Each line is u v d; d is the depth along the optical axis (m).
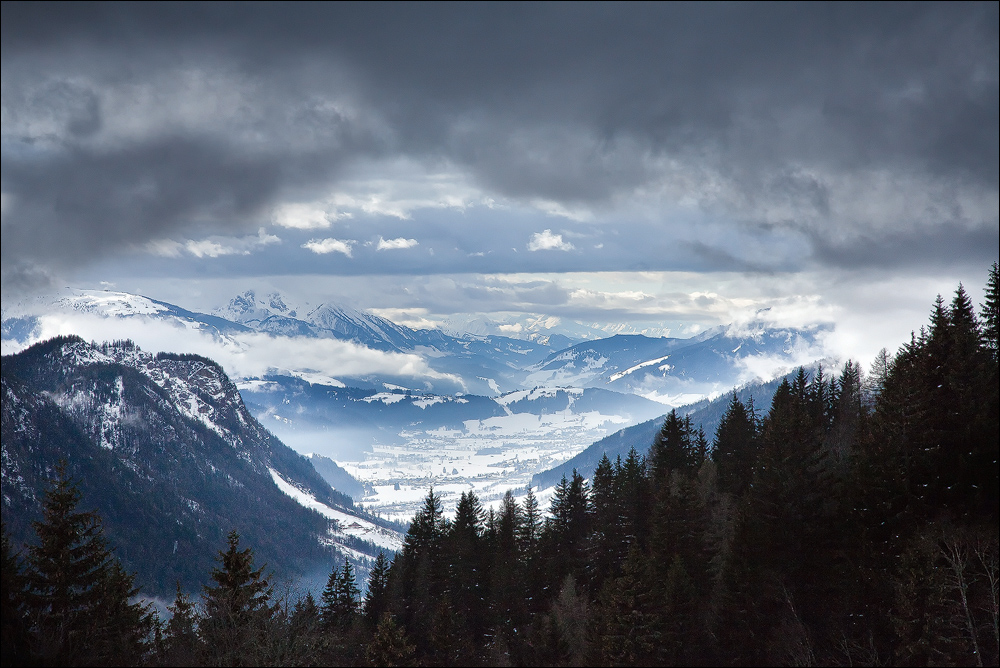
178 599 68.81
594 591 99.25
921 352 77.94
